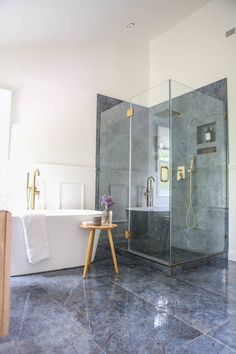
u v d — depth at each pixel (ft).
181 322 4.93
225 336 4.48
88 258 7.97
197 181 10.05
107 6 9.39
